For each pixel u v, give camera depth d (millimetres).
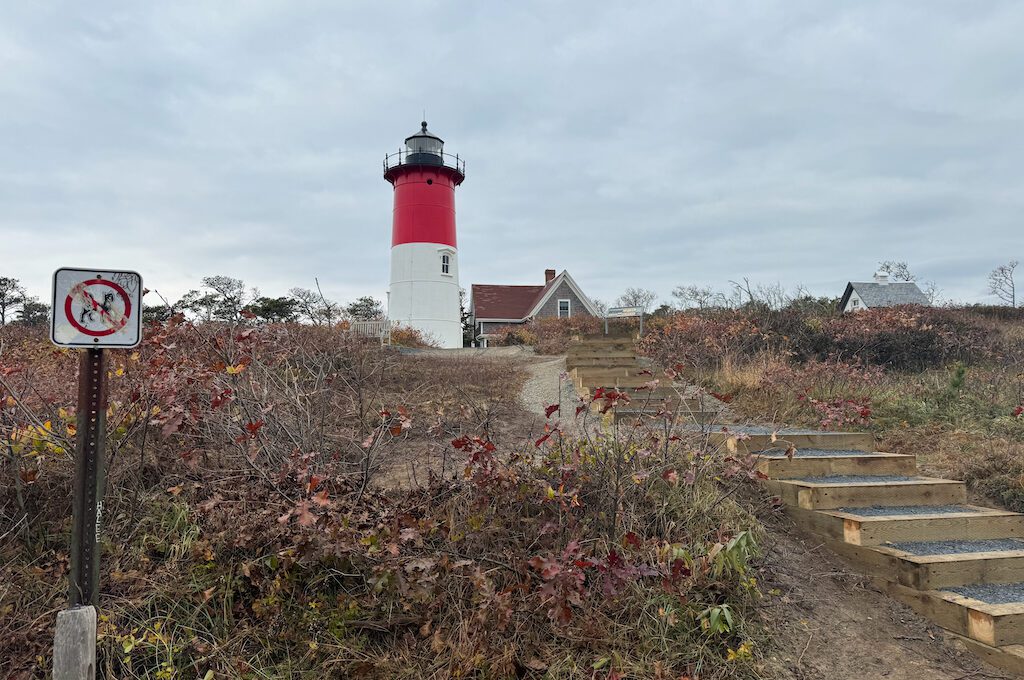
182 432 4504
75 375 5113
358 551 3754
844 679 3422
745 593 3854
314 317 8391
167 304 5086
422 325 26109
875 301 37281
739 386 9031
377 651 3479
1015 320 19391
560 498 4062
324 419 5199
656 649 3494
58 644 2703
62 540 3852
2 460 3938
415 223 26625
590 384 9570
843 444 6367
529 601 3629
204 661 3279
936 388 8680
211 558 3748
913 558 4109
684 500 4527
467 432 6180
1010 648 3529
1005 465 5680
